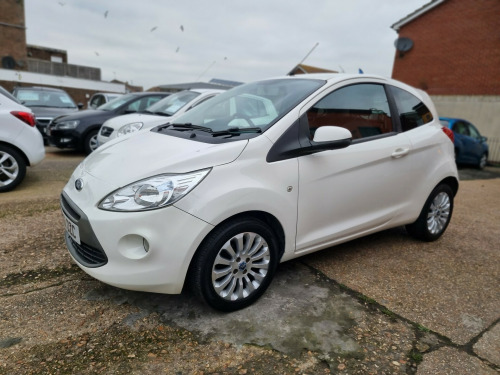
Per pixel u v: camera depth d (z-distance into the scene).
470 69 15.60
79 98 23.45
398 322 2.53
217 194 2.26
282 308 2.60
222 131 2.66
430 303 2.79
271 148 2.55
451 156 3.90
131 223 2.17
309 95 2.88
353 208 3.07
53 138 7.96
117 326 2.32
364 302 2.74
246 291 2.55
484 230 4.59
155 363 2.04
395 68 18.28
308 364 2.10
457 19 15.84
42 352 2.07
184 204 2.19
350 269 3.24
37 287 2.69
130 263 2.21
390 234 4.17
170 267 2.20
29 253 3.18
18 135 4.87
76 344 2.15
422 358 2.19
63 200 2.65
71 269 2.96
